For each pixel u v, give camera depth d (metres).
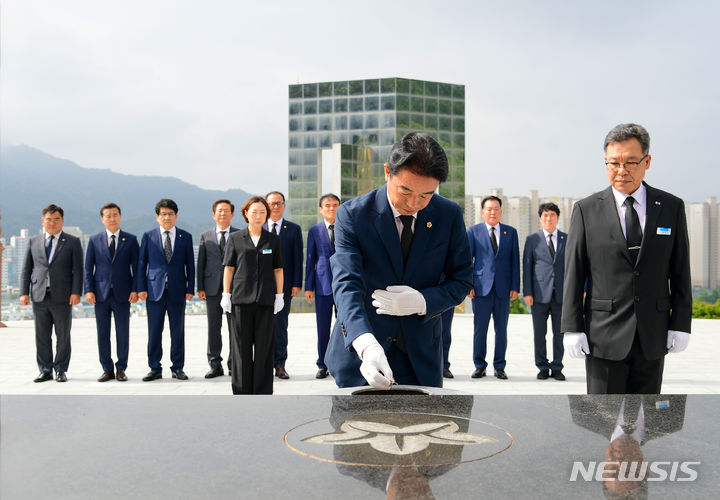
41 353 6.39
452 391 1.50
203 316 15.12
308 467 0.91
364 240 2.31
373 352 1.91
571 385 6.21
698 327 12.36
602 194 2.94
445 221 2.34
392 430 1.12
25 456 0.97
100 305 6.34
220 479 0.86
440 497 0.79
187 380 6.46
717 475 0.88
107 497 0.80
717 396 1.40
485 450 0.99
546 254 6.54
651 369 2.84
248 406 1.32
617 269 2.81
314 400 1.38
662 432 1.10
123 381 6.40
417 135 1.99
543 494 0.80
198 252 6.74
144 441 1.05
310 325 12.43
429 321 2.32
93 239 6.41
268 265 5.43
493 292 6.61
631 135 2.71
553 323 6.54
